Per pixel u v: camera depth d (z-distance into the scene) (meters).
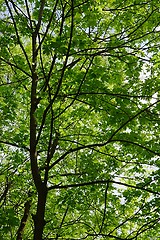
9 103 8.00
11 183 8.94
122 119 7.28
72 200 7.79
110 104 7.11
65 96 6.76
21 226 8.73
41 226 6.63
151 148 7.75
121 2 7.84
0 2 8.33
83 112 8.31
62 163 9.59
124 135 7.58
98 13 6.97
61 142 8.84
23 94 8.69
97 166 8.07
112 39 7.89
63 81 6.70
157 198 7.53
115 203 8.66
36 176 6.89
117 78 7.42
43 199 6.79
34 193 8.25
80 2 6.63
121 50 7.89
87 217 8.77
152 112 7.38
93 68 6.73
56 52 5.92
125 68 8.04
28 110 8.98
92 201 8.38
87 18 6.72
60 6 7.75
